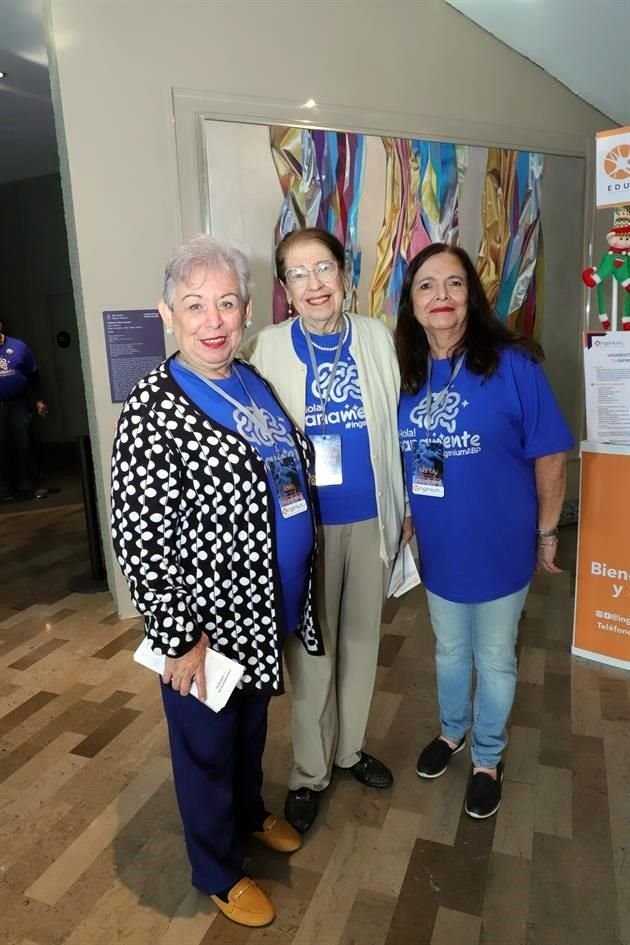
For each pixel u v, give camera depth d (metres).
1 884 1.79
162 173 3.15
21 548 4.67
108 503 3.34
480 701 1.99
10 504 5.91
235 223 3.35
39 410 6.11
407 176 3.76
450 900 1.69
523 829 1.93
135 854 1.88
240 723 1.70
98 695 2.72
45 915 1.69
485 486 1.78
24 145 6.53
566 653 2.94
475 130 3.91
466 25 3.77
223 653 1.49
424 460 1.84
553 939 1.58
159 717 2.55
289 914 1.67
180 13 3.06
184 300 1.38
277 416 1.60
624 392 2.56
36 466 6.14
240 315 1.43
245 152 3.31
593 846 1.86
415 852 1.85
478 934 1.60
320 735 1.94
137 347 3.24
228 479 1.38
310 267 1.66
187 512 1.39
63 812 2.06
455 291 1.70
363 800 2.06
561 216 4.37
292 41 3.33
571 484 4.85
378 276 3.80
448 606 1.95
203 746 1.52
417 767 2.17
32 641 3.22
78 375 8.16
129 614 3.46
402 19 3.58
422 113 3.73
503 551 1.82
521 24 3.71
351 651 1.97
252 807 1.85
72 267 3.25
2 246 8.16
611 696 2.60
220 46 3.17
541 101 4.12
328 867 1.81
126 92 3.01
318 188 3.52
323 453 1.76
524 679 2.73
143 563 1.35
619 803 2.02
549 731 2.38
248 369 1.65
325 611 1.87
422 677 2.78
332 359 1.78
